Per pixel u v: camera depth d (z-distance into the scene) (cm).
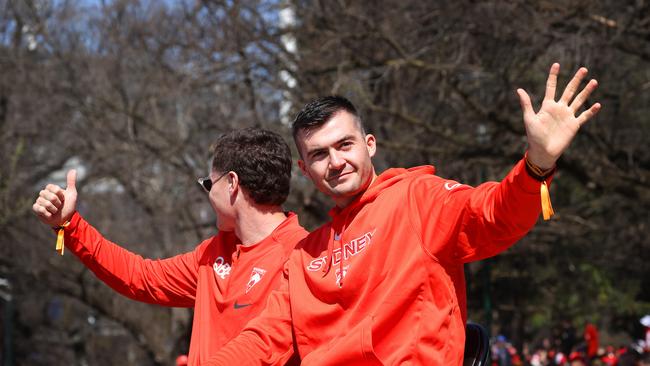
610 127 1462
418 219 324
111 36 1819
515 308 2019
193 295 430
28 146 2095
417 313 320
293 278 352
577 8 1155
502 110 1332
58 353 3092
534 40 1201
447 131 1393
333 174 335
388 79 1369
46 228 2162
